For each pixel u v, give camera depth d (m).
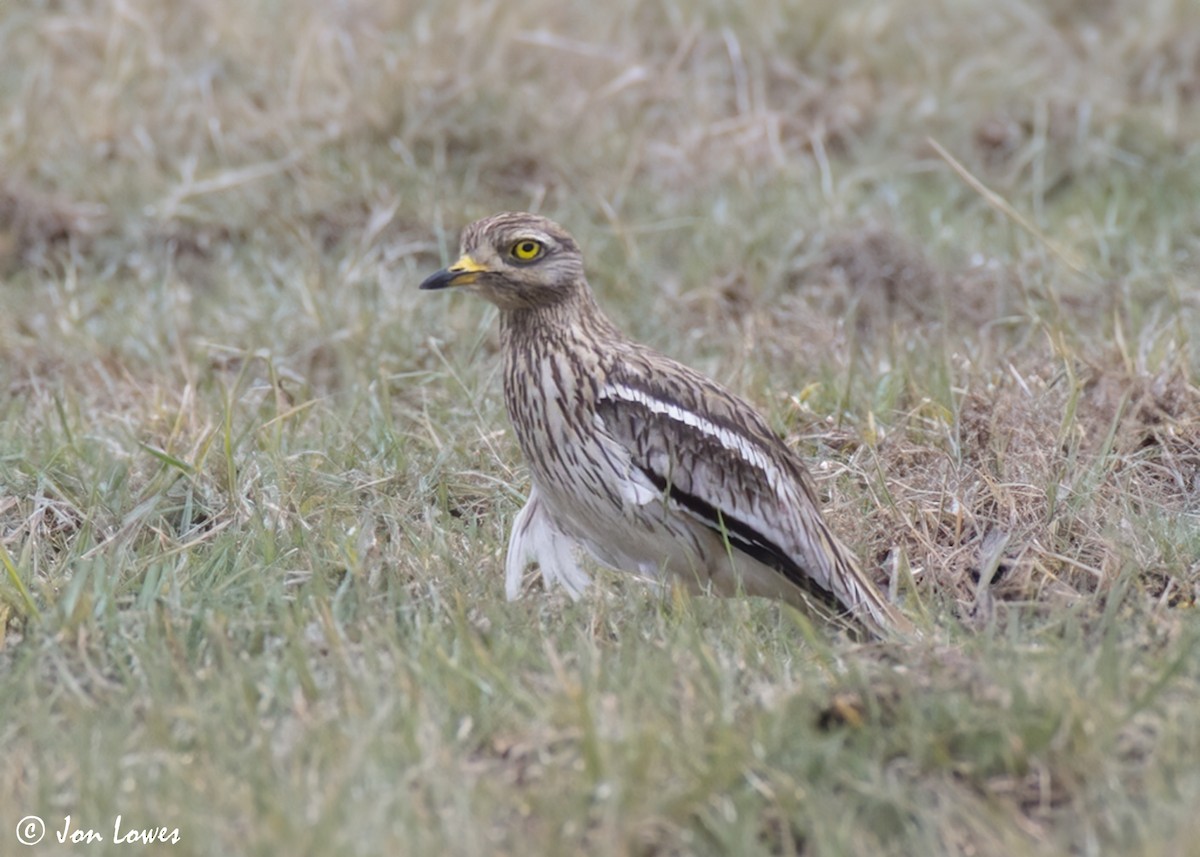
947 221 15.98
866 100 17.91
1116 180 16.62
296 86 17.03
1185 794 7.22
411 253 15.38
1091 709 7.80
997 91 17.95
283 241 15.49
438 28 17.81
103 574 9.64
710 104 17.55
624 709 8.00
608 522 10.15
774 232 15.38
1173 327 13.05
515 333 10.30
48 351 13.67
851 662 8.48
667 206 15.95
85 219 15.73
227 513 10.95
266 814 7.23
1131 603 9.75
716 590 10.38
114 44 17.66
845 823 7.19
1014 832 7.19
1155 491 11.24
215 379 13.20
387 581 10.01
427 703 8.23
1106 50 18.77
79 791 7.56
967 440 11.67
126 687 8.62
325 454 11.53
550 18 18.42
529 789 7.54
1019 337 13.88
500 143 16.59
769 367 13.22
